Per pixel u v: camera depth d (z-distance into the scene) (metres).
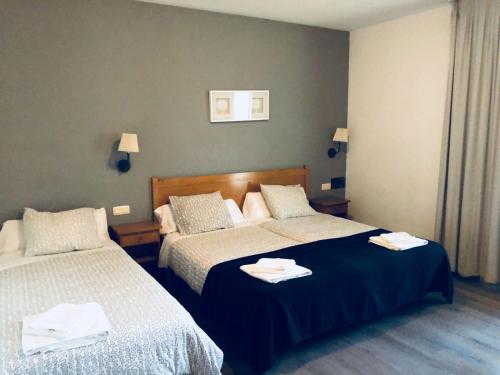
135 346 1.71
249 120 4.16
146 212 3.69
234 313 2.38
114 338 1.69
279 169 4.46
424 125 4.00
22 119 3.05
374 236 3.31
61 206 3.28
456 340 2.64
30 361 1.53
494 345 2.57
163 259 3.37
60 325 1.69
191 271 2.88
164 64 3.60
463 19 3.44
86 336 1.65
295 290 2.35
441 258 3.08
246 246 3.11
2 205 3.04
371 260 2.78
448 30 3.68
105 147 3.42
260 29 4.09
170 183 3.74
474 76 3.39
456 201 3.62
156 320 1.83
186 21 3.65
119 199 3.54
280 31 4.22
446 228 3.74
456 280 3.66
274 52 4.22
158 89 3.60
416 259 2.92
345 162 5.02
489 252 3.41
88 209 3.21
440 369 2.32
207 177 3.94
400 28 4.12
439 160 3.89
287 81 4.37
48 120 3.15
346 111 4.90
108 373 1.64
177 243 3.25
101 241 3.12
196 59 3.76
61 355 1.57
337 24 4.39
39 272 2.49
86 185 3.37
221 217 3.64
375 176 4.62
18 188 3.09
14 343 1.63
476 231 3.51
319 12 3.88
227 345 2.63
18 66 2.99
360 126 4.75
